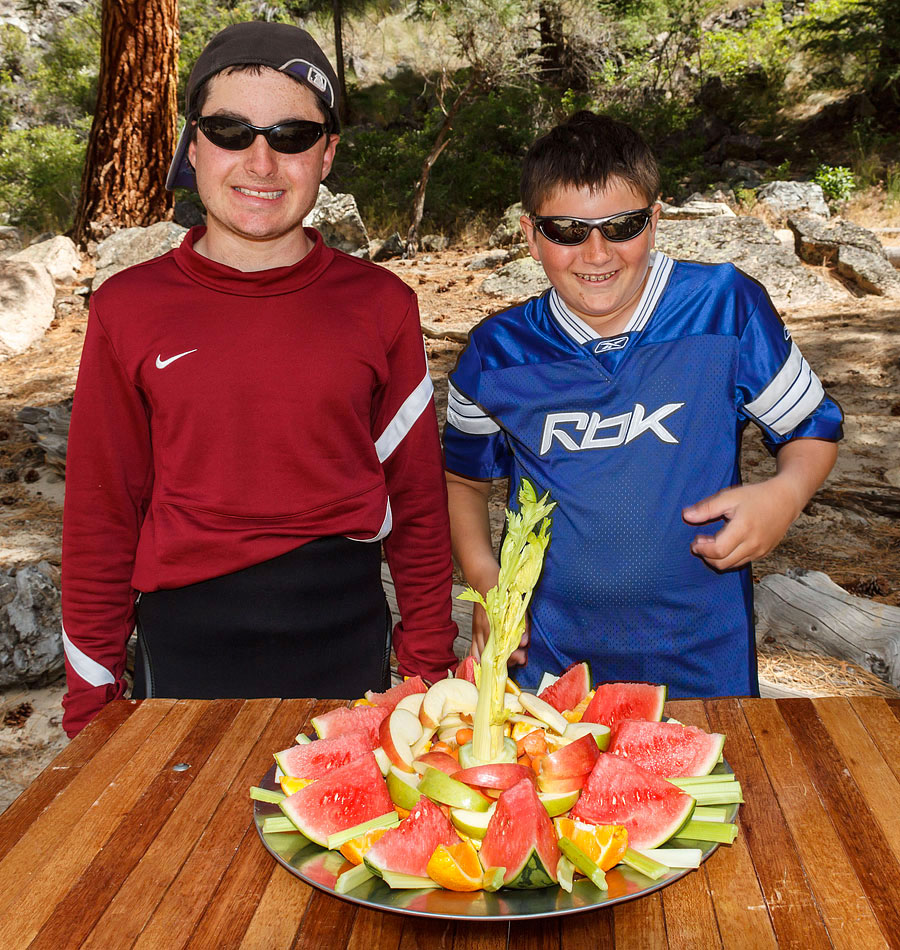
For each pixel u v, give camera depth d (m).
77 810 1.58
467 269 12.36
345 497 2.12
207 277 2.08
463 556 2.46
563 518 2.28
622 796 1.38
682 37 20.83
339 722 1.65
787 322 9.65
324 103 2.08
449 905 1.24
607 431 2.24
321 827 1.40
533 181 2.17
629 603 2.24
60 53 24.73
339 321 2.11
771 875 1.38
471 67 16.27
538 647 2.35
